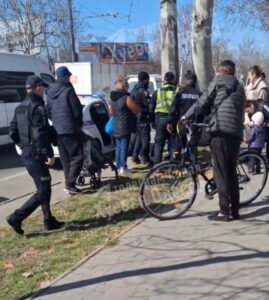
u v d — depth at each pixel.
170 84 6.46
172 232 4.27
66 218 4.86
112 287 3.28
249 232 4.14
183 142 5.47
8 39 24.98
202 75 8.43
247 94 6.89
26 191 6.59
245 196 4.93
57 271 3.63
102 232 4.41
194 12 8.41
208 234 4.16
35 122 4.34
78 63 18.36
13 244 4.27
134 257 3.75
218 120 4.39
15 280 3.55
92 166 5.84
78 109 5.59
